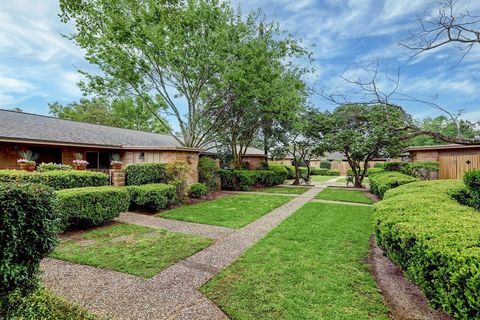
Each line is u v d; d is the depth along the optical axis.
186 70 10.73
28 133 9.26
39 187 2.51
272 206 9.16
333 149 14.86
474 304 1.74
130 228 6.03
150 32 9.27
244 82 10.13
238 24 10.43
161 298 2.96
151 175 9.27
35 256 2.42
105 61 10.02
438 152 11.98
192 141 12.25
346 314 2.63
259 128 15.85
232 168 16.12
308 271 3.66
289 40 11.75
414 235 2.52
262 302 2.87
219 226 6.37
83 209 5.56
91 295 3.00
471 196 5.08
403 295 3.06
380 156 15.20
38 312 1.98
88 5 7.80
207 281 3.38
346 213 7.82
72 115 24.81
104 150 12.27
